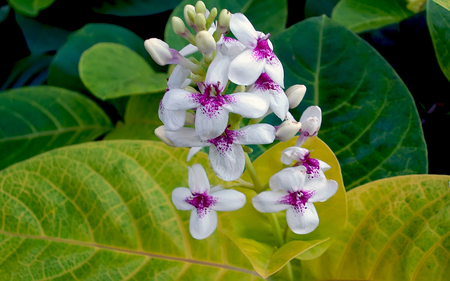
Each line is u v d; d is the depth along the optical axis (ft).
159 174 1.42
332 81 1.53
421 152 1.46
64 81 1.70
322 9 1.66
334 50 1.55
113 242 1.41
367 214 1.37
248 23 1.20
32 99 1.67
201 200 1.25
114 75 1.60
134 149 1.42
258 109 1.18
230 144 1.20
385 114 1.50
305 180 1.23
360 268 1.37
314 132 1.27
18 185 1.41
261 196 1.23
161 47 1.21
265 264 1.26
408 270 1.34
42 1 1.64
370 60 1.53
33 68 1.74
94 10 1.68
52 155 1.42
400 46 1.59
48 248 1.40
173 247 1.41
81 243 1.41
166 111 1.20
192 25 1.24
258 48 1.20
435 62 1.56
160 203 1.42
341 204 1.32
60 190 1.42
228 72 1.18
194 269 1.40
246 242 1.30
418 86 1.57
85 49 1.69
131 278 1.40
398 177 1.36
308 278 1.40
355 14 1.62
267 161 1.35
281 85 1.19
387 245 1.36
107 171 1.42
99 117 1.69
